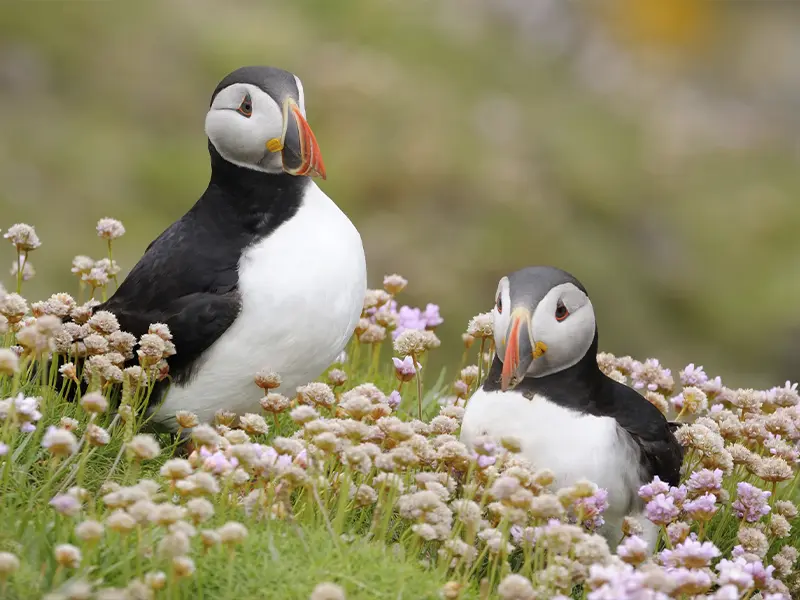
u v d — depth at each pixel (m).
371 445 8.08
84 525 6.90
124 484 8.31
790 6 43.56
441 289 26.17
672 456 9.62
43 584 7.13
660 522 8.41
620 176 32.47
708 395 11.26
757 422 10.22
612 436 9.14
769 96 39.53
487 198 28.84
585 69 37.44
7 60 29.17
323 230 10.01
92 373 9.03
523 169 30.38
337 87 31.20
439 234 27.64
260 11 33.94
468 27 36.19
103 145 27.69
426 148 29.42
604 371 11.35
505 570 7.88
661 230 30.91
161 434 10.20
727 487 10.51
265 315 9.66
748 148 36.00
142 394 9.87
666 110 36.72
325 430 7.87
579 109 34.97
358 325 11.63
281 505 8.08
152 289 9.95
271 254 9.79
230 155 9.96
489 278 27.09
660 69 39.44
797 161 35.91
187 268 9.86
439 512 7.88
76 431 9.48
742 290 29.95
